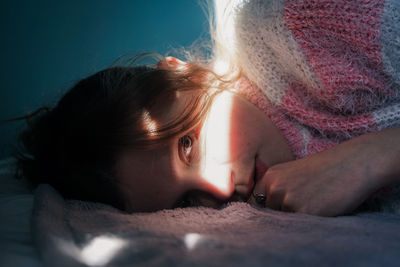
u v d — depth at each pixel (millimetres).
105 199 641
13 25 1466
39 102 1378
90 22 1514
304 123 742
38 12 1479
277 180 642
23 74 1478
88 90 720
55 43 1497
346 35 683
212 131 672
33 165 786
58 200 595
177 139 623
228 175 650
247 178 677
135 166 611
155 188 623
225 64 868
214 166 649
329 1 681
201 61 926
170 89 658
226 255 346
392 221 523
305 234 419
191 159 642
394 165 580
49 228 448
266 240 393
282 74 747
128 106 630
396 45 671
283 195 619
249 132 701
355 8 673
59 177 662
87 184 639
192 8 1524
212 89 736
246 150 687
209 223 501
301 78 725
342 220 510
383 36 666
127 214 584
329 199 582
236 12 798
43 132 731
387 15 665
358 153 605
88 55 1514
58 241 407
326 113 735
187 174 627
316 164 627
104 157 614
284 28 706
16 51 1472
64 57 1505
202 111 659
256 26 749
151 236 423
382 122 696
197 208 603
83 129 628
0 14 1451
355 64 693
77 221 511
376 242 376
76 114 662
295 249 354
